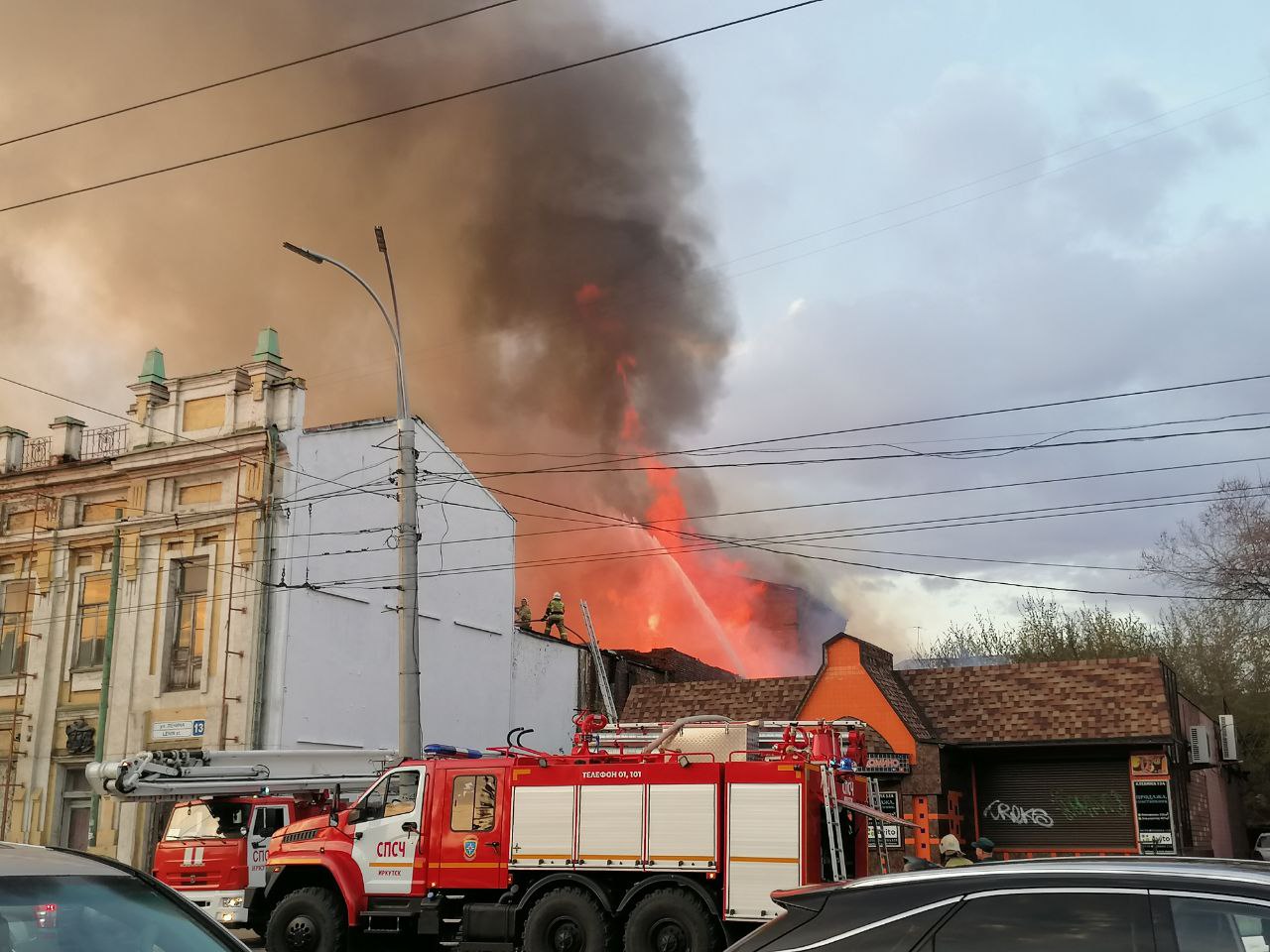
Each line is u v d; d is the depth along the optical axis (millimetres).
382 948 16203
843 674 23516
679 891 14023
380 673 31000
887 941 4934
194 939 4727
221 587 29422
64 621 31594
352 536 30719
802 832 13688
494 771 15391
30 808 30516
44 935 4352
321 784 21578
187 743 28766
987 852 15859
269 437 29562
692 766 14352
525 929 14500
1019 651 45594
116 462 31297
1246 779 35344
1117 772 22266
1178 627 44312
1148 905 4559
